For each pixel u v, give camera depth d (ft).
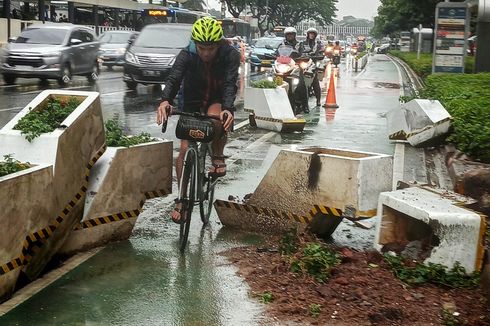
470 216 16.89
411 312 15.07
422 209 17.19
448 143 37.17
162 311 15.38
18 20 130.52
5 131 17.62
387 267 17.44
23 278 16.60
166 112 19.85
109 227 19.75
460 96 44.52
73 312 15.19
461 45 78.89
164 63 70.28
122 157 19.88
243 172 30.66
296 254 18.29
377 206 19.29
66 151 17.80
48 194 16.61
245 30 188.55
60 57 74.59
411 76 110.32
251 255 19.13
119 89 72.95
